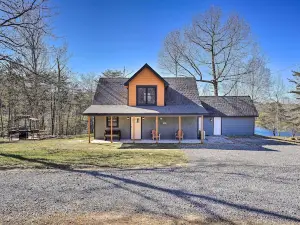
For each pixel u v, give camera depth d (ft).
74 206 15.79
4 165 28.55
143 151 42.70
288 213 14.94
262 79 108.58
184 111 57.36
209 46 105.91
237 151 43.39
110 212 14.82
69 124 102.68
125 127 63.72
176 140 61.26
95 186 20.38
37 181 21.79
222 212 14.99
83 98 107.34
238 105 81.71
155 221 13.55
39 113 86.79
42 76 38.73
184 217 14.15
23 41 36.52
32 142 58.23
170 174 24.88
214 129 79.61
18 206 15.70
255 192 19.11
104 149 45.37
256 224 13.35
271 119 108.78
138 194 18.38
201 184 21.24
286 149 46.68
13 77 36.81
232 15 102.22
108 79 72.13
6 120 82.99
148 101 62.54
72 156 35.91
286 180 22.81
